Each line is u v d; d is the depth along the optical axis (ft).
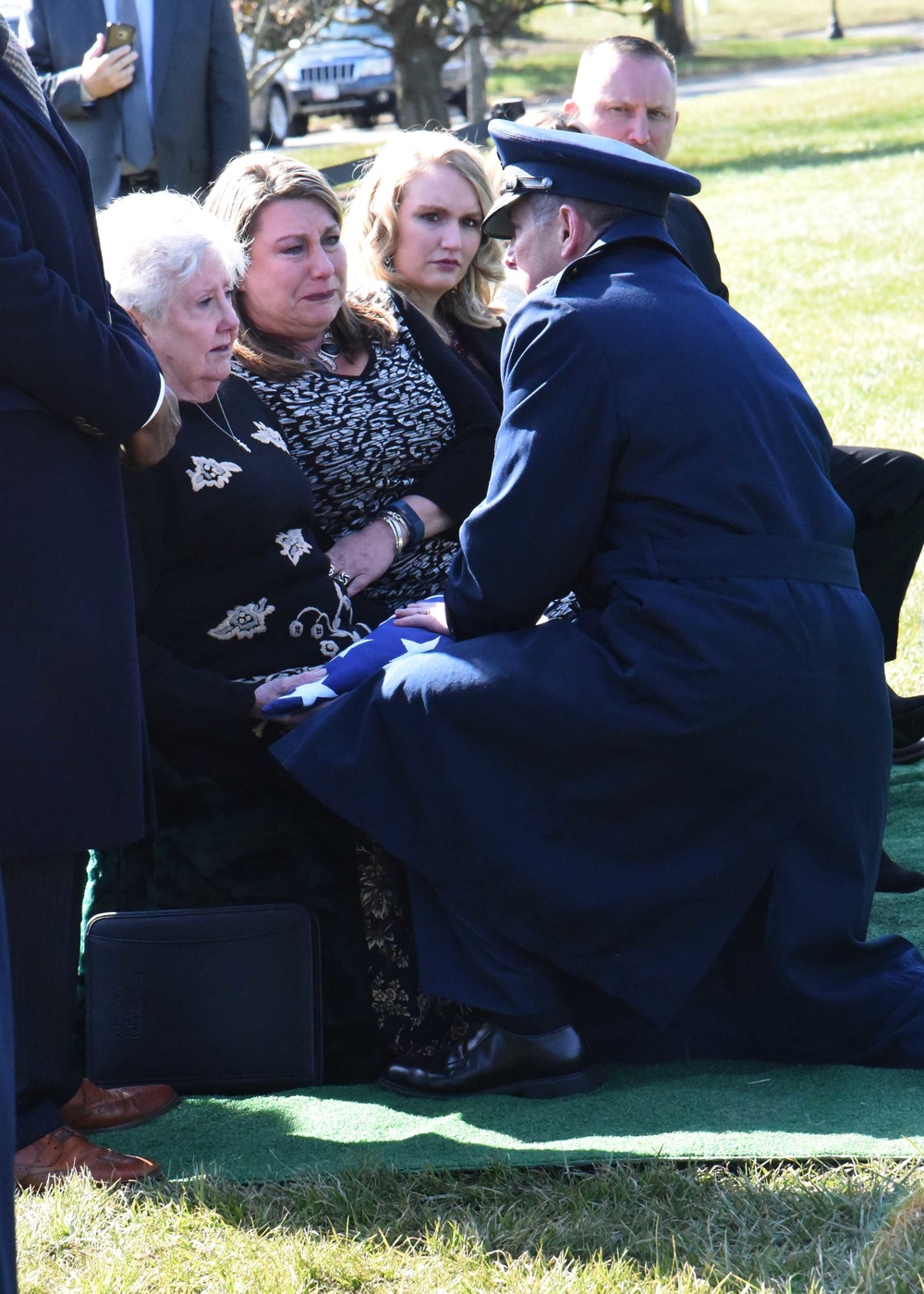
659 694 34.50
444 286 50.03
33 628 31.71
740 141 298.35
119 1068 38.34
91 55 72.54
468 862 36.04
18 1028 33.76
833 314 148.56
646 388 35.60
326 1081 39.68
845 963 37.24
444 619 39.88
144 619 39.65
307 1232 31.22
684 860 35.73
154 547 38.70
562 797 35.60
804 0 596.29
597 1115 35.63
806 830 36.24
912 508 51.72
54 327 30.63
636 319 36.14
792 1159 32.71
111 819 33.06
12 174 31.01
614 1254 30.14
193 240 37.91
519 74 446.60
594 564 36.63
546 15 583.17
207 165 76.23
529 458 35.86
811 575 35.91
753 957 36.99
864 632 36.52
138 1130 36.40
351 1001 39.75
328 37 262.67
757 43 501.97
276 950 38.60
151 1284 29.84
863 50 467.52
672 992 35.96
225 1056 38.40
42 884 33.53
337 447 45.14
